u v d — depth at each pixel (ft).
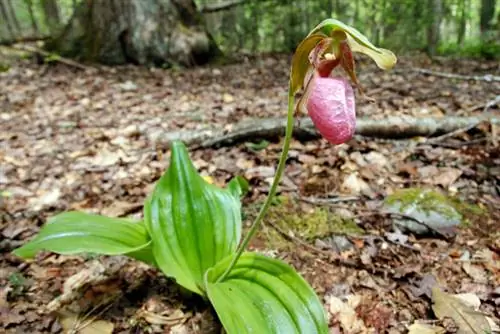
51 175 2.13
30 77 4.17
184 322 1.21
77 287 1.34
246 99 3.38
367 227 1.61
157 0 4.75
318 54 0.85
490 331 1.13
